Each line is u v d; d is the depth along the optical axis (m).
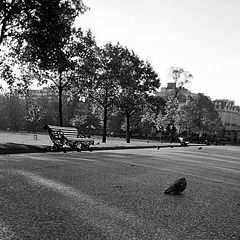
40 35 20.48
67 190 6.41
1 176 7.63
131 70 40.16
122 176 9.02
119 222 4.38
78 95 35.81
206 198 6.61
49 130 17.58
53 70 25.23
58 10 20.59
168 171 11.25
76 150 18.50
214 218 4.93
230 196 7.07
